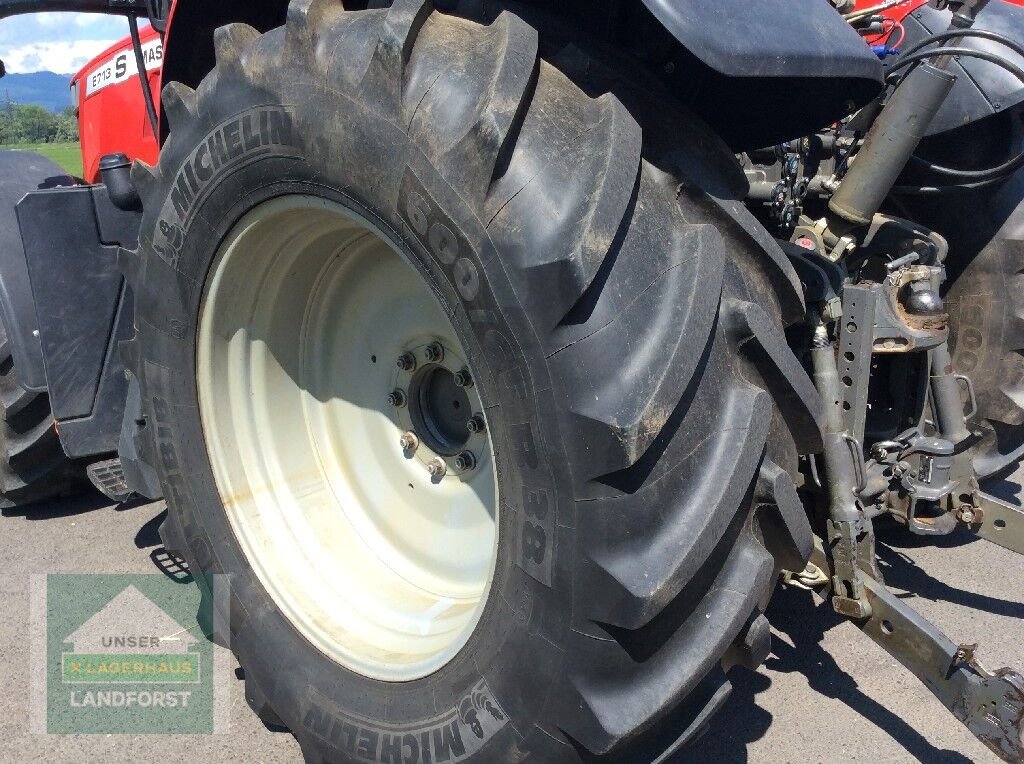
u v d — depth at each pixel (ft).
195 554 7.47
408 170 4.83
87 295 9.50
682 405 4.51
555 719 4.96
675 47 5.11
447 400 6.93
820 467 6.72
